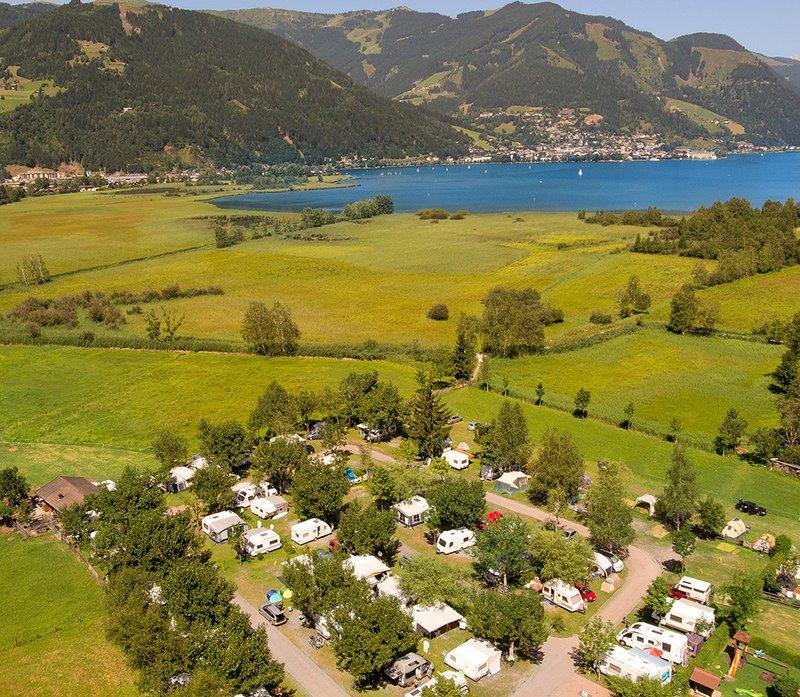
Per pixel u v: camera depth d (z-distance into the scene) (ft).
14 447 379.35
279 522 300.61
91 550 252.83
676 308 533.14
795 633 217.36
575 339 533.55
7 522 301.02
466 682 194.70
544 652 210.59
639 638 206.80
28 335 581.94
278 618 223.71
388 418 387.55
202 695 165.37
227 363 519.60
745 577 225.35
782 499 311.88
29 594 245.65
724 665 203.10
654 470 341.62
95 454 369.09
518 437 335.47
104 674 201.67
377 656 189.37
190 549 253.85
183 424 408.26
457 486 283.18
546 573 236.84
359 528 257.96
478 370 489.26
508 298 615.57
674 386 442.09
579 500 306.96
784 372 425.69
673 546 255.91
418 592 225.35
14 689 195.31
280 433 362.53
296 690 193.98
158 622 192.54
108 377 492.54
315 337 590.14
